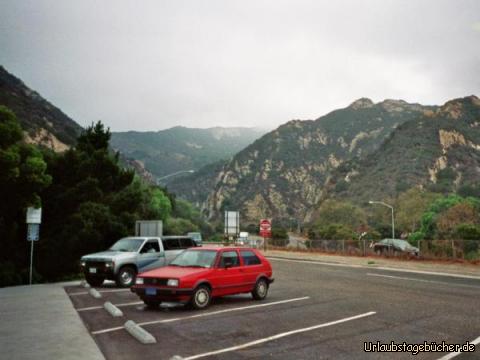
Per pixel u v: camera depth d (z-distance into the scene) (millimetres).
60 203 27141
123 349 7547
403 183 175500
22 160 22016
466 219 69438
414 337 8562
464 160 189625
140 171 157625
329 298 13969
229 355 7180
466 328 9461
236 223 54344
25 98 120750
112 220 26328
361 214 112188
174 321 10055
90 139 33281
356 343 8039
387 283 18688
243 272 13133
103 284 18781
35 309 11703
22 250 25609
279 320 10188
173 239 19359
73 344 7844
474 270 24734
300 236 153500
